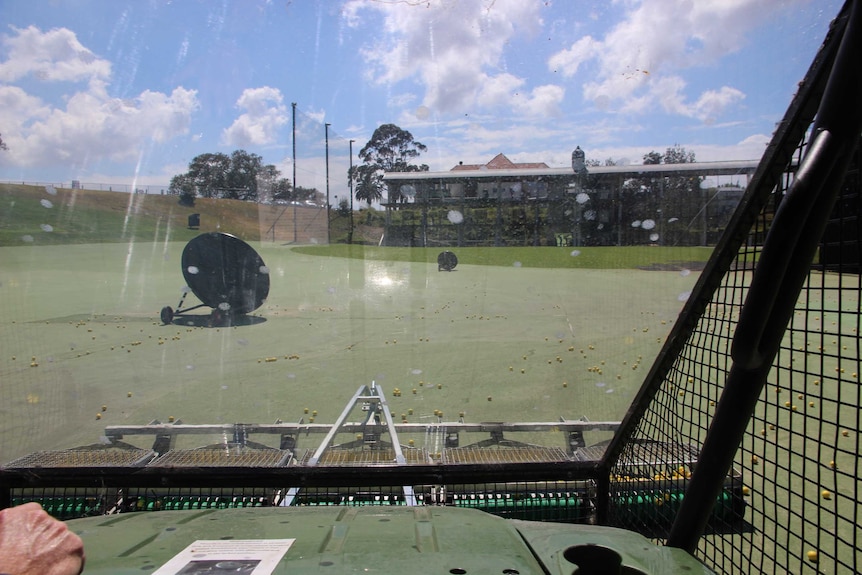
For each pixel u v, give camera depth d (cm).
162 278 973
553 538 114
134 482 182
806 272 95
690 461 149
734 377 108
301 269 1005
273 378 482
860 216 99
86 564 98
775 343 101
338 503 215
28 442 344
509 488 216
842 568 195
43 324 692
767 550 204
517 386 453
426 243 1120
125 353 568
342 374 488
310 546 105
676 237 1223
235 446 309
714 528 147
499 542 107
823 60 99
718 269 129
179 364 523
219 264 749
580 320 714
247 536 109
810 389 341
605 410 393
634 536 116
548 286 975
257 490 215
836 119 89
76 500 215
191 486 177
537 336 632
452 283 998
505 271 1114
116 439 319
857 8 85
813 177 89
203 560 99
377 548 104
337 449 298
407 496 212
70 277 963
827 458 276
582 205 1235
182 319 732
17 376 484
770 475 268
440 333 651
